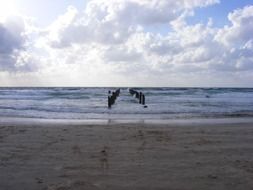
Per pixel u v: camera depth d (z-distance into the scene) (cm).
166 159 612
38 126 1173
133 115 1806
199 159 614
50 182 462
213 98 4097
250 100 3525
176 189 431
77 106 2545
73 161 596
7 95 4772
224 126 1191
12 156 640
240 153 674
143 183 457
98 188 433
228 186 443
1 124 1284
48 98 3919
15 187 440
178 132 994
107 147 735
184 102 3159
